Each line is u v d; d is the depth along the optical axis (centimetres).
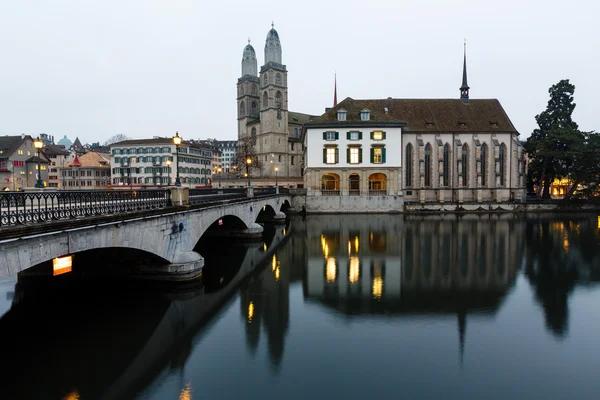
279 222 4303
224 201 2377
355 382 976
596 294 1733
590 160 5853
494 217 5034
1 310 1441
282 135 8988
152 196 1502
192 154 9625
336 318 1438
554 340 1236
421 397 908
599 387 955
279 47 8862
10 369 1012
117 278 1681
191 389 937
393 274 2106
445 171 6206
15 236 800
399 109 6394
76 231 1020
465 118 6316
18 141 6881
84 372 1002
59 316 1395
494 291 1786
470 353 1141
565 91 6444
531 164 6619
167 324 1348
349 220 4734
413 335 1277
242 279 1998
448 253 2684
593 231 3703
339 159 5634
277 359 1095
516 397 912
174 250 1673
